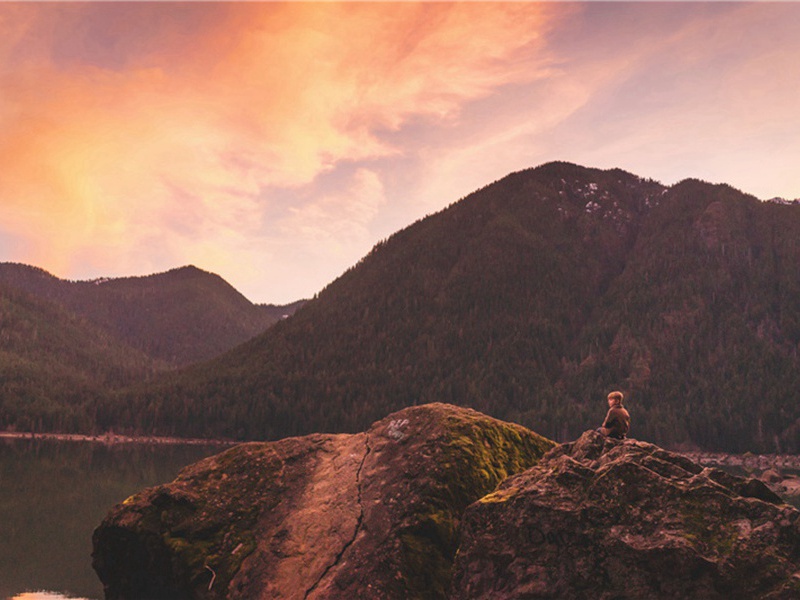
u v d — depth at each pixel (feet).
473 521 28.71
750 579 22.88
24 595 42.98
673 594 23.72
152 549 35.86
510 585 26.55
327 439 40.52
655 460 27.61
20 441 451.53
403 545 31.73
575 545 25.91
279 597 31.65
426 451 35.27
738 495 25.68
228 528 35.50
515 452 37.35
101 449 366.02
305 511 35.24
